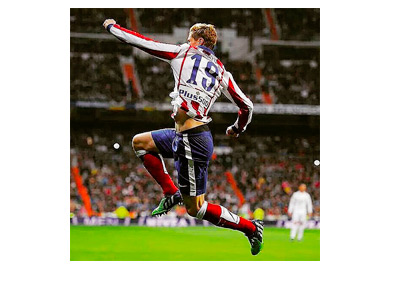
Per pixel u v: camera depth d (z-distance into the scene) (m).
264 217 18.16
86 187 19.14
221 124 21.03
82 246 11.62
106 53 20.88
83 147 20.67
